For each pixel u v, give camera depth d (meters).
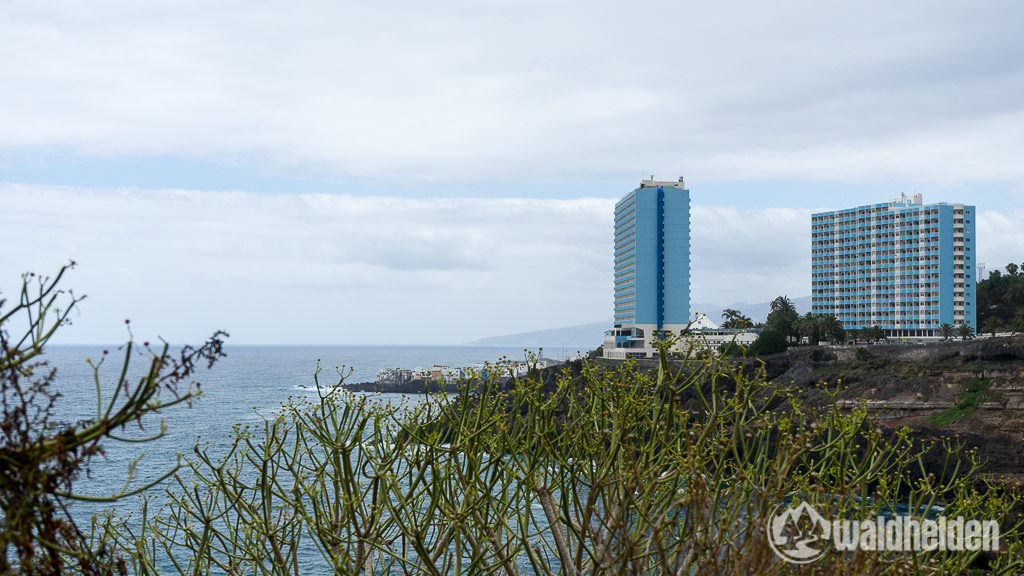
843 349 124.69
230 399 168.62
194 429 102.69
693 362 10.05
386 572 11.66
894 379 112.12
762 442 9.60
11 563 5.36
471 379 10.84
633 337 191.12
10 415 5.29
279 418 11.87
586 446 10.01
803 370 122.06
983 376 106.38
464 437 10.47
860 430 9.80
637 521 9.20
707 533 8.11
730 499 9.16
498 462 10.59
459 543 10.93
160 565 30.19
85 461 5.50
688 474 8.66
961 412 102.75
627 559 8.45
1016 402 99.75
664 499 9.99
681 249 191.00
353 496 11.25
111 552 6.04
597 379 10.80
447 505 10.39
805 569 8.01
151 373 5.43
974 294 189.62
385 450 11.40
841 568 7.84
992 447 82.19
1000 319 185.62
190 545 12.07
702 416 9.56
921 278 191.38
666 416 9.62
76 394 170.12
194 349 5.61
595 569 9.15
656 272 190.50
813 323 167.25
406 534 10.27
